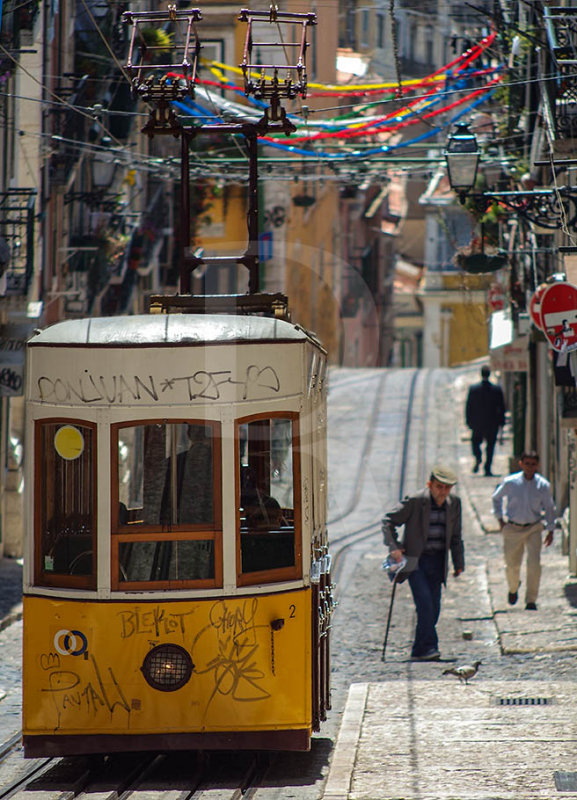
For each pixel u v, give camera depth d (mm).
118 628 31297
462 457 105312
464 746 33781
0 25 59906
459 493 91750
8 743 36188
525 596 55656
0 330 65688
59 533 31859
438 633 51938
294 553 32062
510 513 55062
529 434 95812
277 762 34188
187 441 31531
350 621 54688
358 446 100938
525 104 70000
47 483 31875
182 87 41000
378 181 84500
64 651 31516
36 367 31984
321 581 34500
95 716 31438
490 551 71250
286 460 32156
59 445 31797
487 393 96562
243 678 31438
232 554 31453
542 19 57156
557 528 70875
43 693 31594
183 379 31453
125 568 31500
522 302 85188
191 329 31828
